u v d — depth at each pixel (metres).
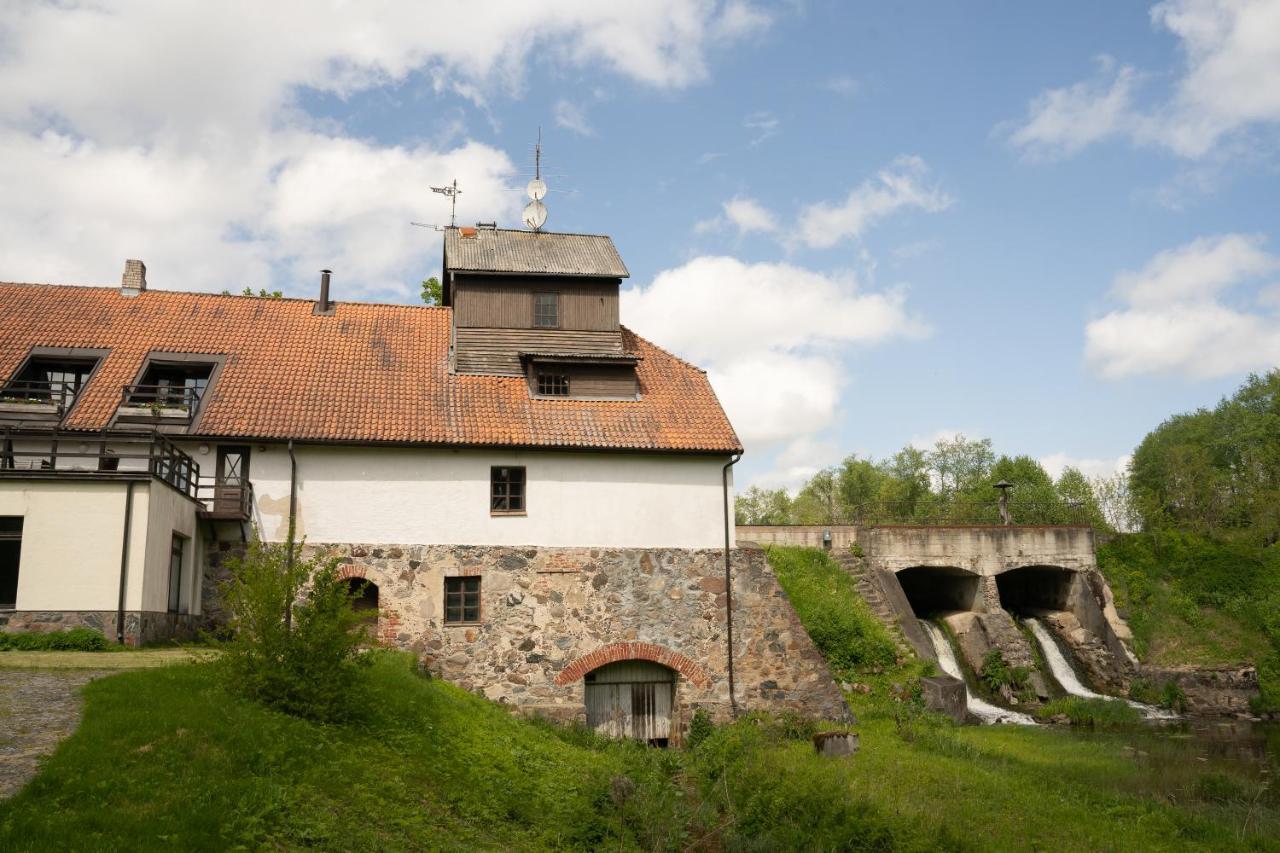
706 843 14.75
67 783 9.84
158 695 12.98
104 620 18.03
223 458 22.58
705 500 24.86
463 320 26.73
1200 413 71.12
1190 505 45.50
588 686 23.73
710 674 23.84
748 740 20.88
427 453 23.48
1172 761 23.14
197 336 25.67
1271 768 23.05
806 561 33.44
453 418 24.16
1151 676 34.59
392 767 13.21
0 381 22.92
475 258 27.61
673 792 17.05
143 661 16.34
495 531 23.44
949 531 35.78
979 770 19.64
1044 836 15.34
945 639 34.59
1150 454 70.06
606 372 26.45
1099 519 46.97
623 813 14.77
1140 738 26.92
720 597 24.34
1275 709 33.09
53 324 25.12
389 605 22.50
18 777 9.98
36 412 22.17
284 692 13.77
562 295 27.48
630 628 23.67
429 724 15.70
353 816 11.22
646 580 24.02
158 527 19.14
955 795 17.30
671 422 25.56
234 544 22.30
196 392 24.52
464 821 12.52
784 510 82.19
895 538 35.12
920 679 28.09
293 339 26.28
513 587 23.23
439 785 13.33
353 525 22.77
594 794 15.32
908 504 49.59
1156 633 36.88
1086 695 33.31
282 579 14.62
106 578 18.22
